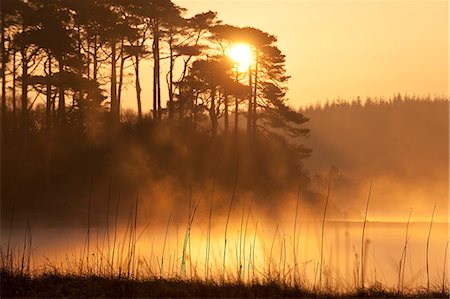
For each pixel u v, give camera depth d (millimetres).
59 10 89812
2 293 23812
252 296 24141
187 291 24453
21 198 80062
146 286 25109
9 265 27969
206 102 110875
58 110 92062
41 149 87750
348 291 25797
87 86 86625
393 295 25109
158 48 104562
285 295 24578
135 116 103938
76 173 84062
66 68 86750
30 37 81875
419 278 30609
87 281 25578
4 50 82000
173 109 105375
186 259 31391
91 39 95688
